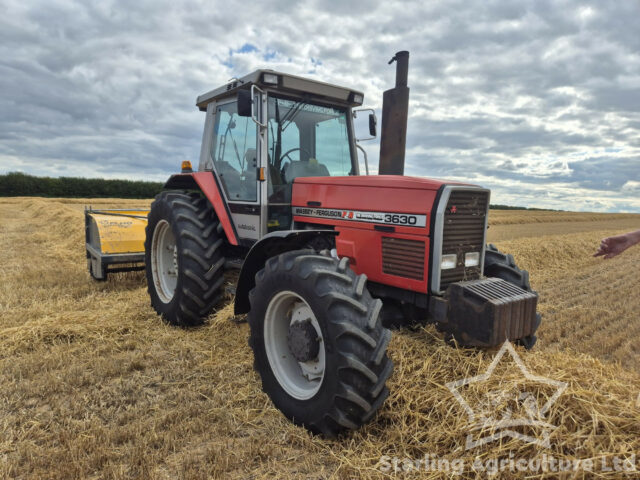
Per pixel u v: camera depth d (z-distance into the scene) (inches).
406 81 157.6
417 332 120.3
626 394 85.8
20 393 117.6
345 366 89.2
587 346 166.7
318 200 139.9
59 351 145.7
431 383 99.2
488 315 99.7
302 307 107.5
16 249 383.9
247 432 101.3
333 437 95.7
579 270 353.7
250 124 152.9
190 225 165.3
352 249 127.6
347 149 170.6
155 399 115.6
